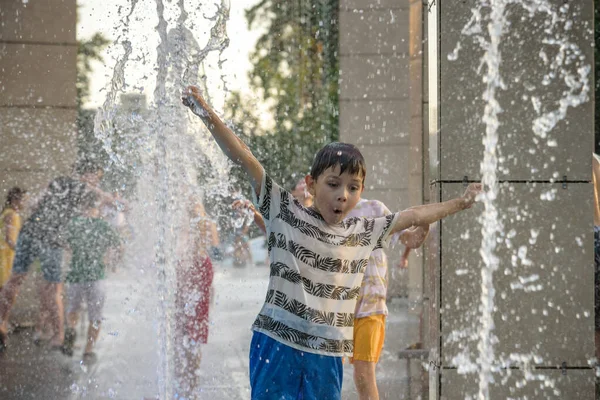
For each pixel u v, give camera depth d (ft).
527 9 11.96
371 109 33.88
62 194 25.04
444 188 11.83
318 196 9.89
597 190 14.90
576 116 11.90
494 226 11.80
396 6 33.91
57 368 18.34
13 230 27.81
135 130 18.39
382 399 15.17
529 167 11.86
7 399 15.31
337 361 9.73
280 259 9.70
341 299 9.78
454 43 11.94
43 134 31.83
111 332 22.04
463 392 11.64
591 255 11.81
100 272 23.71
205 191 16.47
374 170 33.76
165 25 14.93
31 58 31.94
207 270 15.92
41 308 23.82
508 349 11.72
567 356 11.74
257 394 9.37
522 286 11.76
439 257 11.73
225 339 21.74
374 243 10.11
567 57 11.94
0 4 31.73
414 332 24.57
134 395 15.44
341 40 34.06
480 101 11.88
